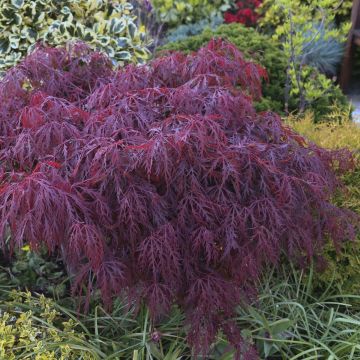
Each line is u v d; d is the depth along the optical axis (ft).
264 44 13.80
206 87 6.64
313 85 12.94
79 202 5.25
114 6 11.43
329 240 7.85
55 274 8.18
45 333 6.66
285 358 6.97
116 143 5.37
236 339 5.99
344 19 20.07
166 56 7.77
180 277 5.67
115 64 10.27
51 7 10.89
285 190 5.85
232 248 5.71
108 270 5.50
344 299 8.21
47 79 7.34
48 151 6.03
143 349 6.59
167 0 19.70
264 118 6.87
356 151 8.41
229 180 5.92
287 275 8.27
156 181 5.74
